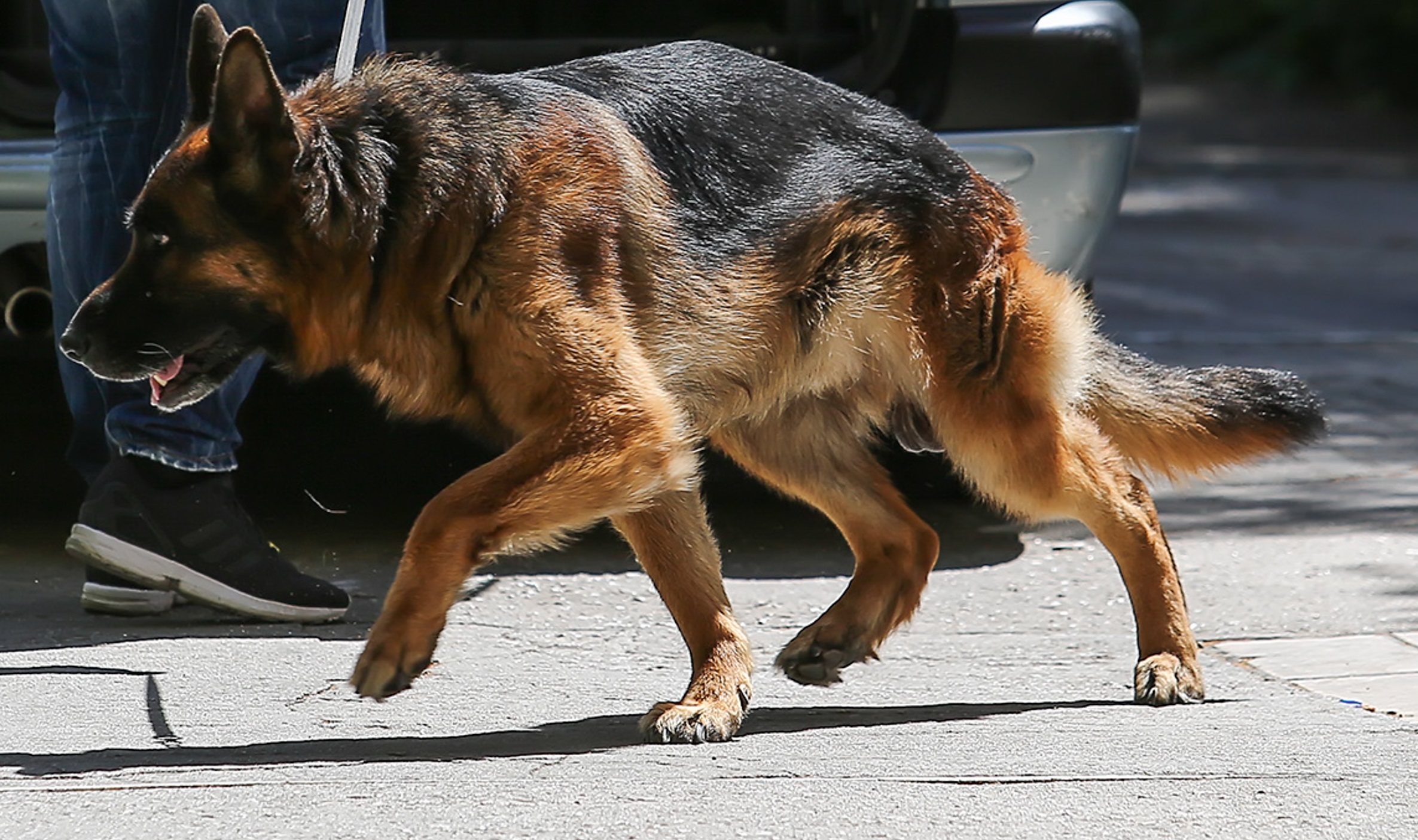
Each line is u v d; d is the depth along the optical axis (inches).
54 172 359.6
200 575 355.3
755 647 350.6
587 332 274.2
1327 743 277.4
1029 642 356.5
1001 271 322.3
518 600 379.6
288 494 461.4
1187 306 861.2
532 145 280.2
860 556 334.6
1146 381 340.2
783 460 338.3
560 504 270.5
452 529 265.0
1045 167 399.2
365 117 276.1
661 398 278.7
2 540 421.7
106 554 352.2
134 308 272.4
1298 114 2038.6
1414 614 370.0
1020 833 233.0
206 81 281.4
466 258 273.7
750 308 304.0
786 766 264.5
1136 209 1360.7
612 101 298.7
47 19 372.2
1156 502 479.2
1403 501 476.1
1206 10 2449.6
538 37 414.6
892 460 462.0
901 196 319.0
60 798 247.4
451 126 277.7
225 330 277.0
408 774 260.2
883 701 313.9
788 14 414.3
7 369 481.7
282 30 345.1
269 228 272.2
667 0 420.2
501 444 289.6
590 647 346.3
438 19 418.6
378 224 274.1
